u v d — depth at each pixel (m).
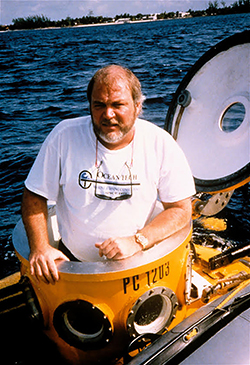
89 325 1.69
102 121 1.59
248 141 2.02
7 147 6.76
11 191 5.05
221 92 2.31
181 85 2.62
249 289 1.58
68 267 1.58
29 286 1.81
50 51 31.64
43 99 11.33
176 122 2.61
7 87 14.01
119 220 1.73
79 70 18.14
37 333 2.12
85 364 1.84
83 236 1.78
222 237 3.76
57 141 1.72
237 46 2.19
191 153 2.47
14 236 1.87
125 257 1.59
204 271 2.35
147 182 1.73
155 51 24.03
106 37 51.88
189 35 37.41
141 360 1.35
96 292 1.58
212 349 1.28
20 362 1.94
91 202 1.71
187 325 1.46
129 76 1.65
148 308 1.73
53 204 2.20
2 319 2.23
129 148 1.70
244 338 1.30
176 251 1.68
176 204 1.81
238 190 4.82
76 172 1.70
